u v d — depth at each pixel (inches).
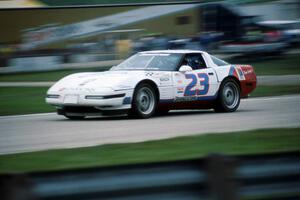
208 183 561.9
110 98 1504.7
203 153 1051.9
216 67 1756.9
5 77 3449.8
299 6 4520.2
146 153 1050.1
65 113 1579.7
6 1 3917.3
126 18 4138.8
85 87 1524.4
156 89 1603.1
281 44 4345.5
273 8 4431.6
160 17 4207.7
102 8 4062.5
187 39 4249.5
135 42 4156.0
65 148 1097.4
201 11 4313.5
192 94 1678.2
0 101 2197.3
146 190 550.6
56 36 3917.3
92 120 1574.8
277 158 590.2
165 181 556.1
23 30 3865.7
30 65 3767.2
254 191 585.6
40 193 510.6
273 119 1545.3
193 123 1483.8
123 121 1536.7
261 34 4325.8
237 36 4281.5
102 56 4045.3
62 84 1579.7
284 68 3752.5
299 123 1451.8
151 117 1636.3
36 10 3902.6
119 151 1068.5
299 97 2206.0
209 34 4286.4
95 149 1085.8
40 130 1374.3
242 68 1825.8
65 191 520.7
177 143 1152.2
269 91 2453.2
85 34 4025.6
